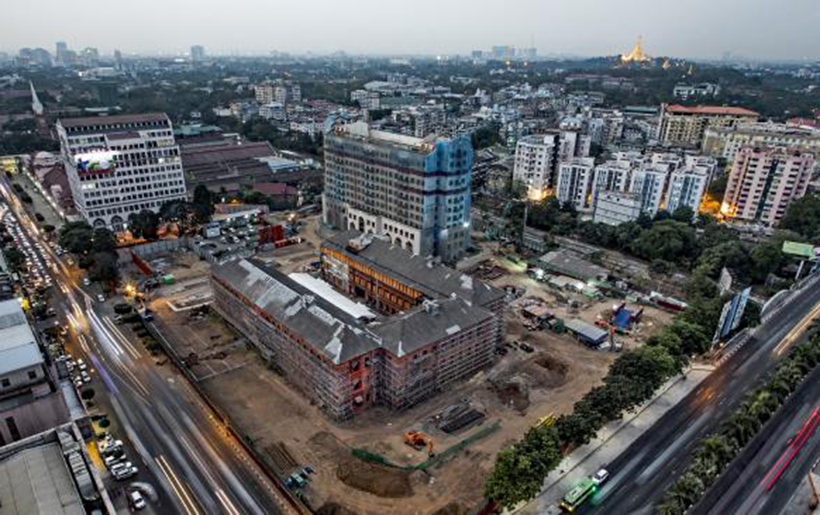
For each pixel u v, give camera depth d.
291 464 100.50
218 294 156.38
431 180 192.75
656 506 90.62
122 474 96.00
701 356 140.88
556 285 183.88
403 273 154.38
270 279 137.75
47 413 101.06
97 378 125.94
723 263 191.00
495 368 133.88
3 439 97.50
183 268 193.88
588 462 102.94
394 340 113.31
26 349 103.25
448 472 99.25
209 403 116.31
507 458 89.50
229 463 101.19
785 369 121.31
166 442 106.19
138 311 156.12
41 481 74.44
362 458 102.00
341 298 147.62
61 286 175.62
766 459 103.69
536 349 144.00
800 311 167.88
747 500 94.00
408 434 106.81
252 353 138.50
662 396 124.38
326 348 110.12
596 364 137.75
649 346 128.38
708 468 93.19
